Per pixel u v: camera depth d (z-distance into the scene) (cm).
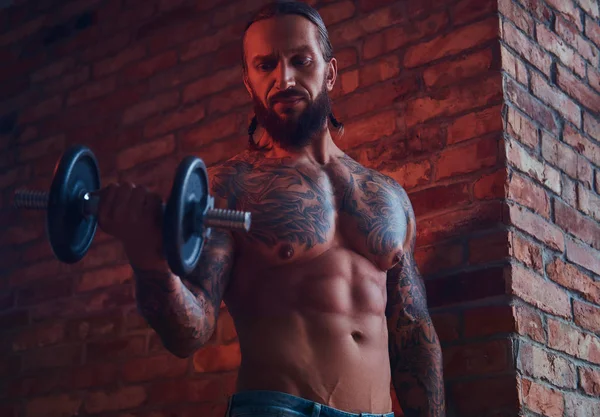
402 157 253
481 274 229
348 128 267
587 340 247
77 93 345
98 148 330
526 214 237
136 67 331
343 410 176
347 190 202
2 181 353
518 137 243
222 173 201
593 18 299
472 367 223
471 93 247
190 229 142
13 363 321
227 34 309
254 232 189
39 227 334
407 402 205
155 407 280
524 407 215
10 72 368
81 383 301
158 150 313
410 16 266
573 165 265
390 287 210
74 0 360
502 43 248
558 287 241
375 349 185
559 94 268
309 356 178
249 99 294
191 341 168
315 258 188
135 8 340
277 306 183
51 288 322
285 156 205
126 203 140
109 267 309
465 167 240
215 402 268
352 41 276
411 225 212
